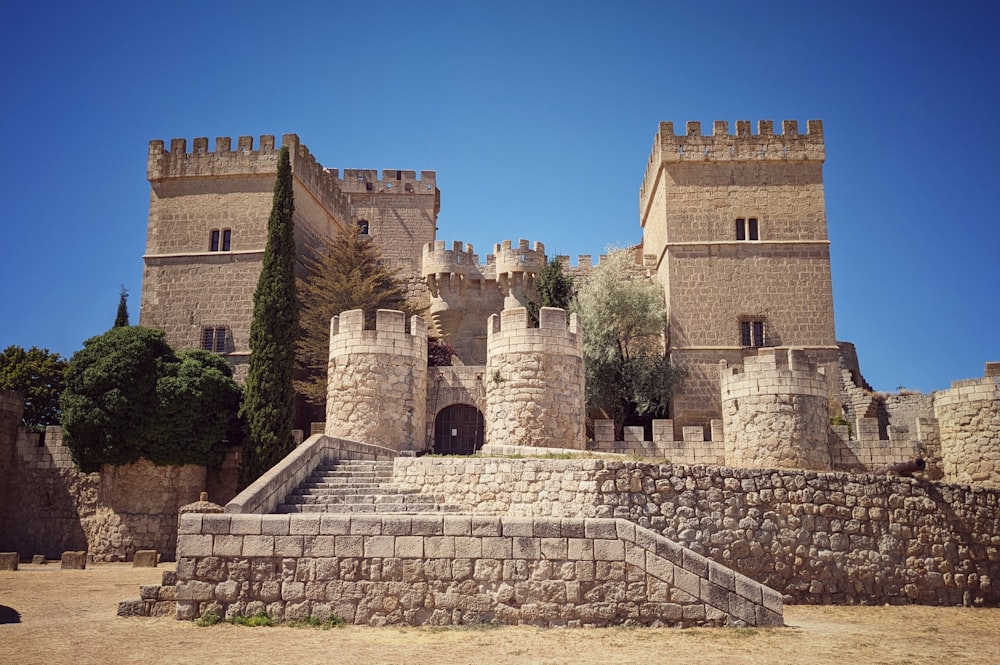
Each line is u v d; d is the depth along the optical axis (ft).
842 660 46.29
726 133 168.04
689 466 72.38
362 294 157.79
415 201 220.02
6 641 49.67
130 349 114.11
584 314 158.81
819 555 71.51
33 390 158.30
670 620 54.34
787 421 101.24
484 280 185.06
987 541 76.59
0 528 125.49
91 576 85.25
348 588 54.60
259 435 116.57
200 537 55.83
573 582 54.54
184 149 166.40
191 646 48.03
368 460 92.73
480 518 55.42
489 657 45.91
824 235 162.71
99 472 119.03
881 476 75.36
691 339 158.92
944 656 48.67
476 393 126.31
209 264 160.04
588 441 115.55
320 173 182.29
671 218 164.96
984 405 96.17
